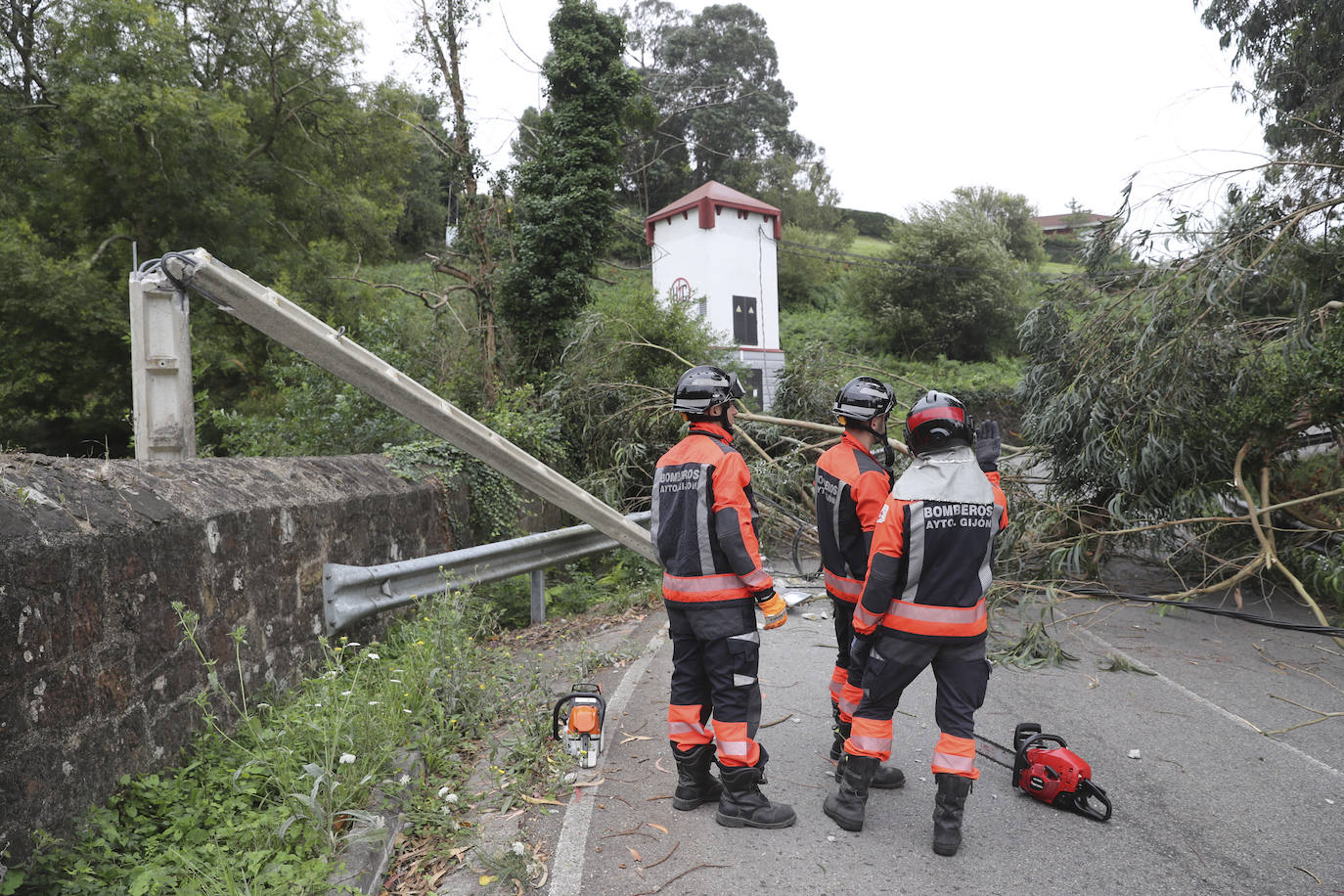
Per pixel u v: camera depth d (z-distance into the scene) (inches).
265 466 204.2
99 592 123.0
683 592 137.9
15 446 144.1
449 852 129.8
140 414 230.5
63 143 752.3
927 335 1294.3
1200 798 149.6
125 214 783.1
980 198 1817.2
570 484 281.7
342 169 956.6
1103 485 301.4
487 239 488.7
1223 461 284.0
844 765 139.2
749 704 137.6
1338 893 118.3
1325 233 293.4
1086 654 242.1
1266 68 403.2
